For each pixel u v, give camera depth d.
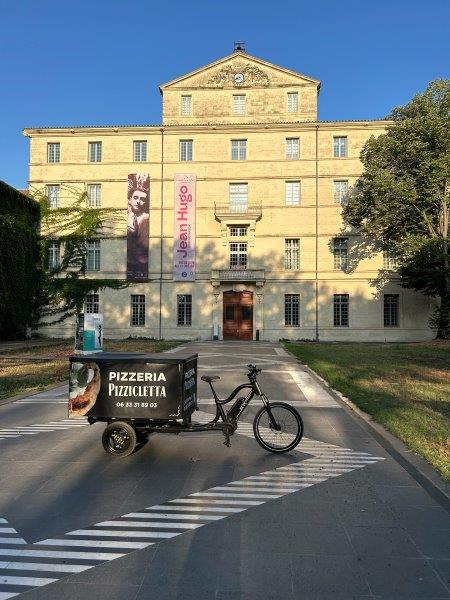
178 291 42.09
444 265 33.72
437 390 12.60
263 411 7.36
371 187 34.47
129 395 6.88
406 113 35.31
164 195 42.22
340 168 41.25
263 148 41.84
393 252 40.94
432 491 5.61
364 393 12.09
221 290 41.91
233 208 41.81
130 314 42.34
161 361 6.84
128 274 42.09
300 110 42.00
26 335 41.19
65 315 42.56
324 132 41.47
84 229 42.22
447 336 35.00
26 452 7.19
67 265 42.72
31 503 5.25
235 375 16.38
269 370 17.80
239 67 42.53
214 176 41.94
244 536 4.48
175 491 5.61
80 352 22.02
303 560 4.05
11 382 14.48
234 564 3.98
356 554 4.15
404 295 40.94
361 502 5.29
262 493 5.55
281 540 4.40
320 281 41.38
